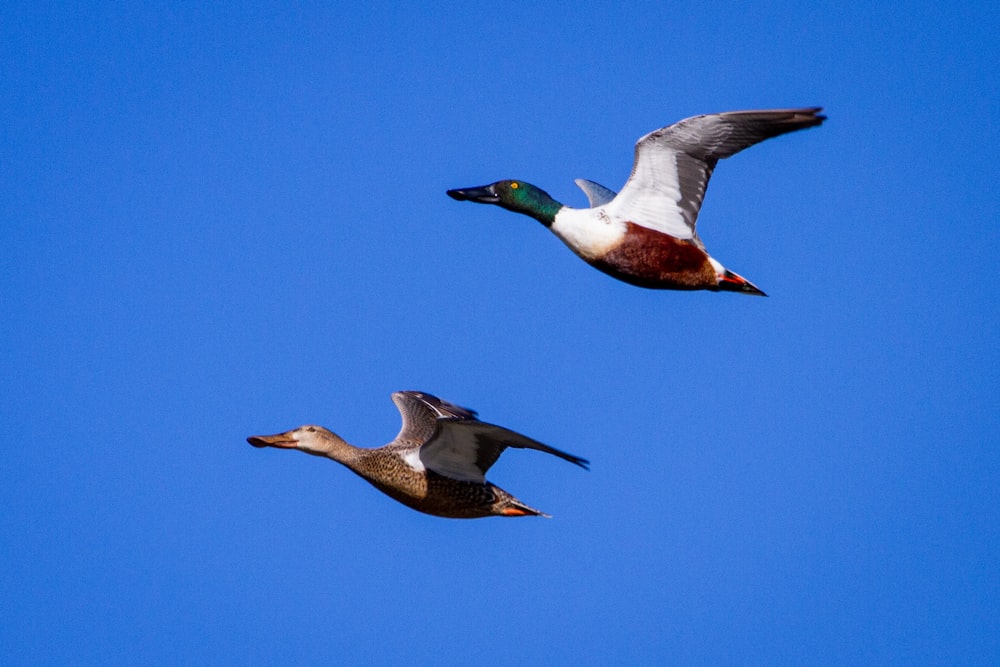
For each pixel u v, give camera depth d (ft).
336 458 55.77
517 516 54.80
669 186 55.98
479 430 51.70
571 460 49.70
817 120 53.98
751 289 56.70
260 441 55.77
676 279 56.44
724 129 54.80
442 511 55.06
